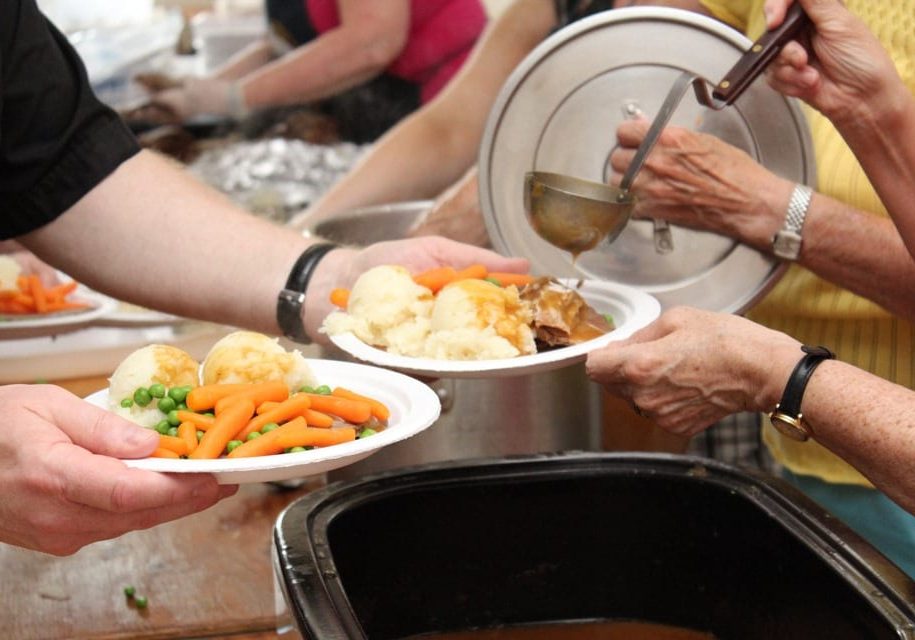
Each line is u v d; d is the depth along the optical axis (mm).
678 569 1393
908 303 1721
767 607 1283
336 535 1286
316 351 1840
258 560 1730
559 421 1674
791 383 1288
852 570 1134
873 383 1253
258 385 1244
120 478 1059
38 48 1782
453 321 1515
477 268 1694
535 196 1668
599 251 1853
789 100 1756
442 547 1382
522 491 1389
